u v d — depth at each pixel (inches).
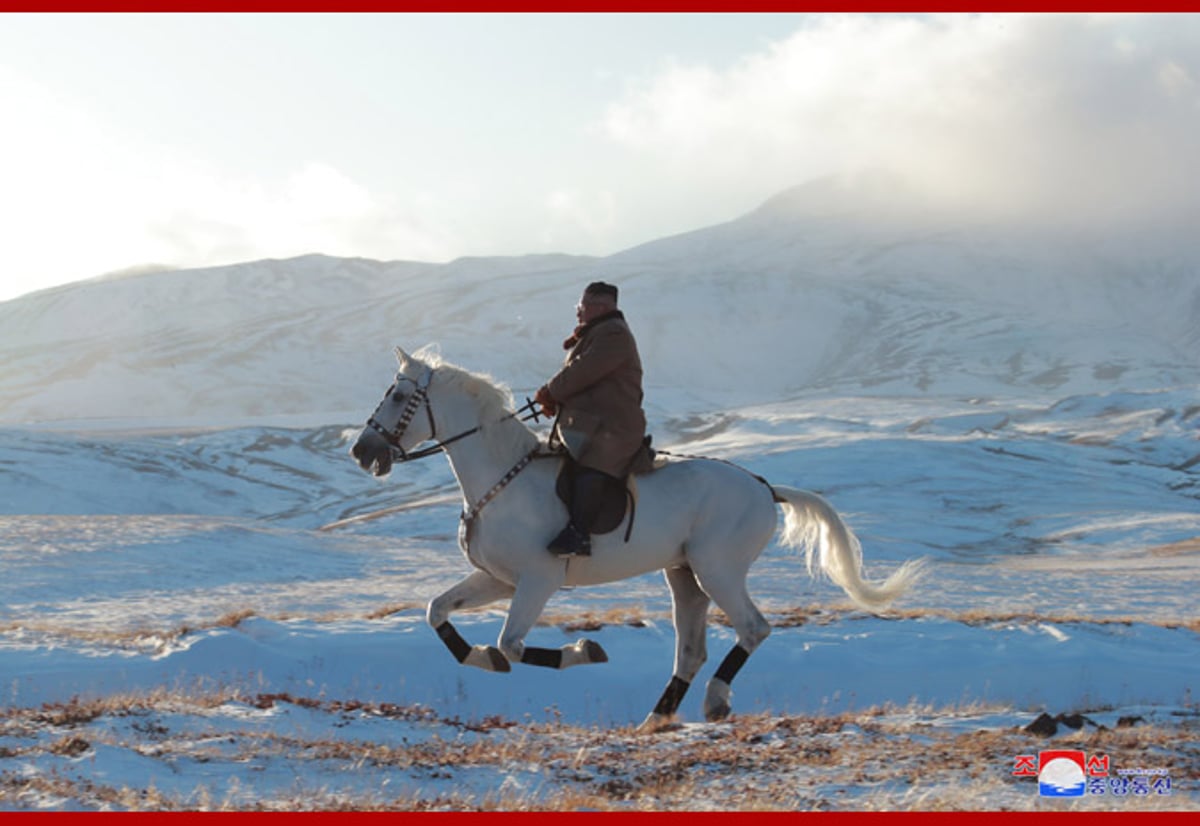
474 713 547.5
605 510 368.8
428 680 605.0
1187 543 2598.4
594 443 369.1
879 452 4001.0
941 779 305.1
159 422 7790.4
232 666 601.3
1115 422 5044.3
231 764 316.5
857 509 3253.0
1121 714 404.8
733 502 395.5
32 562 1732.3
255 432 5565.9
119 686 563.5
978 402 6422.2
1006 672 630.5
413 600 1403.8
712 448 4296.3
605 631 651.5
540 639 640.4
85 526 2196.1
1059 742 341.1
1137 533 2792.8
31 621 1066.7
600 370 370.0
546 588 368.2
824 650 637.3
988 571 1904.5
